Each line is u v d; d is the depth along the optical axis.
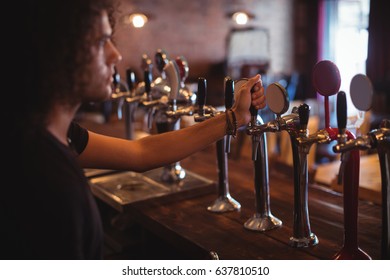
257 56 6.93
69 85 0.86
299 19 7.39
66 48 0.83
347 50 7.32
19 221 0.81
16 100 0.83
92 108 5.17
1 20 0.83
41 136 0.84
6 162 0.83
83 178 0.87
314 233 1.26
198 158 2.15
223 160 1.48
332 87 1.08
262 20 7.12
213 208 1.47
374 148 0.96
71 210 0.81
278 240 1.24
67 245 0.81
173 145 1.25
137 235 1.75
